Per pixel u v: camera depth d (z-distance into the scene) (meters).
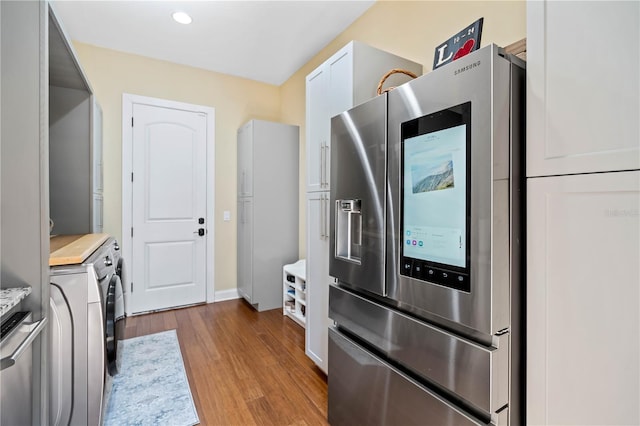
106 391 1.52
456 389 1.02
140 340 2.65
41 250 1.24
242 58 3.30
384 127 1.30
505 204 0.95
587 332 0.84
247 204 3.49
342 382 1.55
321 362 2.07
